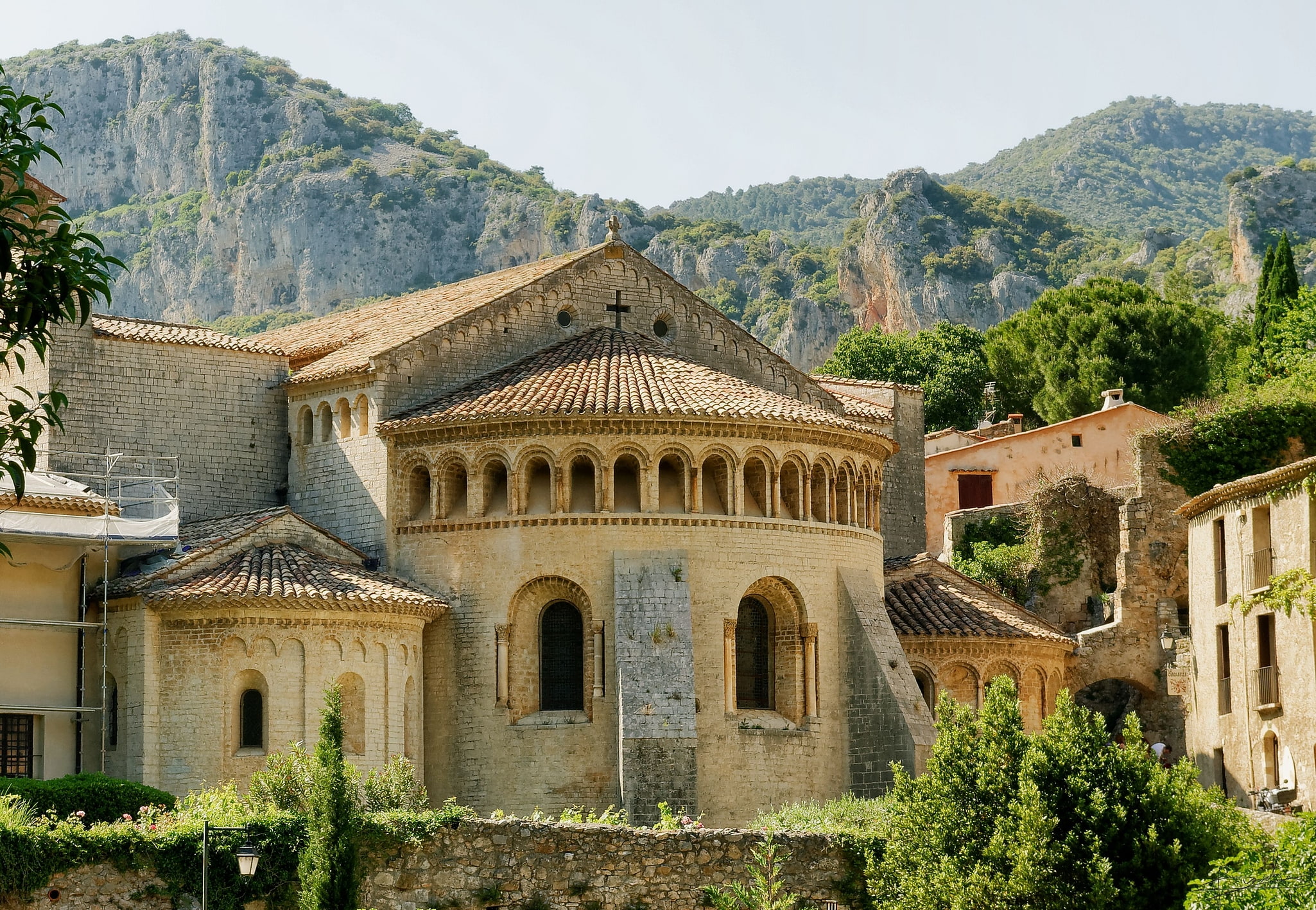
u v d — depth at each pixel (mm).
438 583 63062
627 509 61969
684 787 58750
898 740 62906
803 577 64062
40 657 58031
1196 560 73188
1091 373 126125
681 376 65562
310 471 68812
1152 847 42750
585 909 44688
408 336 67062
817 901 45781
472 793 61375
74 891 41625
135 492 67188
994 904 42406
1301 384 86625
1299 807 60281
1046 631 73375
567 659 62406
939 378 137125
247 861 41281
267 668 57625
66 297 24172
